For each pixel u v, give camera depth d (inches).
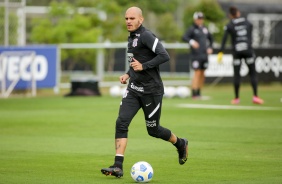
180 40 4247.0
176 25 4313.5
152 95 1099.3
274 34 4466.0
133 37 1102.4
